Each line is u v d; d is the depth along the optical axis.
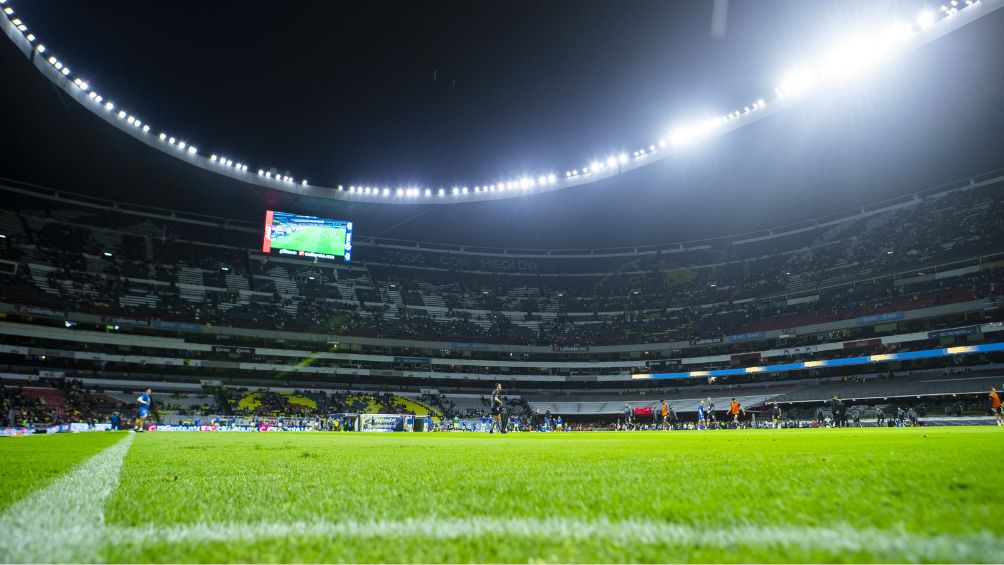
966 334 42.41
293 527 1.88
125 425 39.59
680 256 69.12
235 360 52.78
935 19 31.97
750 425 45.47
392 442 11.59
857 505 1.97
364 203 54.56
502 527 1.82
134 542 1.69
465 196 54.66
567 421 58.47
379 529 1.83
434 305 65.88
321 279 64.19
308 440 13.84
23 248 49.28
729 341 56.06
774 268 60.75
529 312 67.31
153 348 49.59
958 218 50.03
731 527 1.71
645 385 61.22
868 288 50.97
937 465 3.14
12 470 4.27
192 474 3.85
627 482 2.83
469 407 58.97
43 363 45.06
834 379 49.91
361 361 57.66
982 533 1.52
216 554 1.54
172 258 57.34
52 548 1.61
